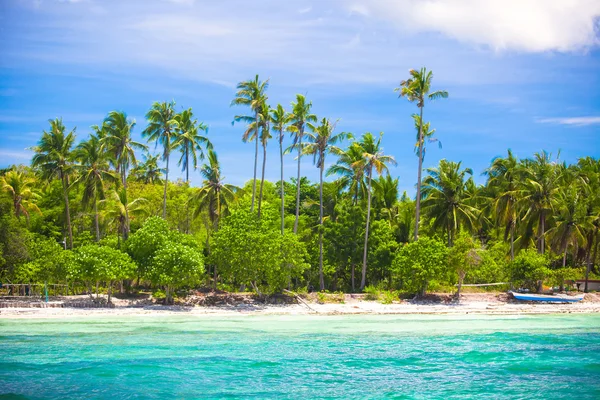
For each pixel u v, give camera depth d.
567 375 27.05
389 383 25.27
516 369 28.20
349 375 26.67
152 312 48.72
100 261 48.19
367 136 66.50
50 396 22.72
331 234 63.94
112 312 48.00
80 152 64.25
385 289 63.00
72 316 46.12
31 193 67.94
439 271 56.91
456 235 70.31
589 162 86.12
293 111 65.12
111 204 62.19
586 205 66.69
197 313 49.44
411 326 43.28
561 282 63.09
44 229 70.06
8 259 52.44
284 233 61.41
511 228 71.81
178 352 31.59
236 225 55.03
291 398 22.86
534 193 67.69
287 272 54.75
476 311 53.69
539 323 45.69
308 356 30.94
